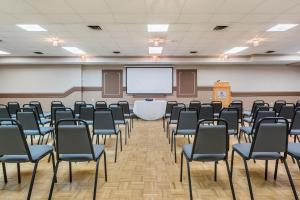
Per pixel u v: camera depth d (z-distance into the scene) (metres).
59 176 3.08
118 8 3.82
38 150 2.59
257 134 2.29
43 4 3.64
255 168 3.33
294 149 2.60
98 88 10.39
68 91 10.16
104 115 3.77
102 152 2.75
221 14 4.15
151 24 4.77
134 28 5.07
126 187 2.76
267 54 8.96
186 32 5.43
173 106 5.37
